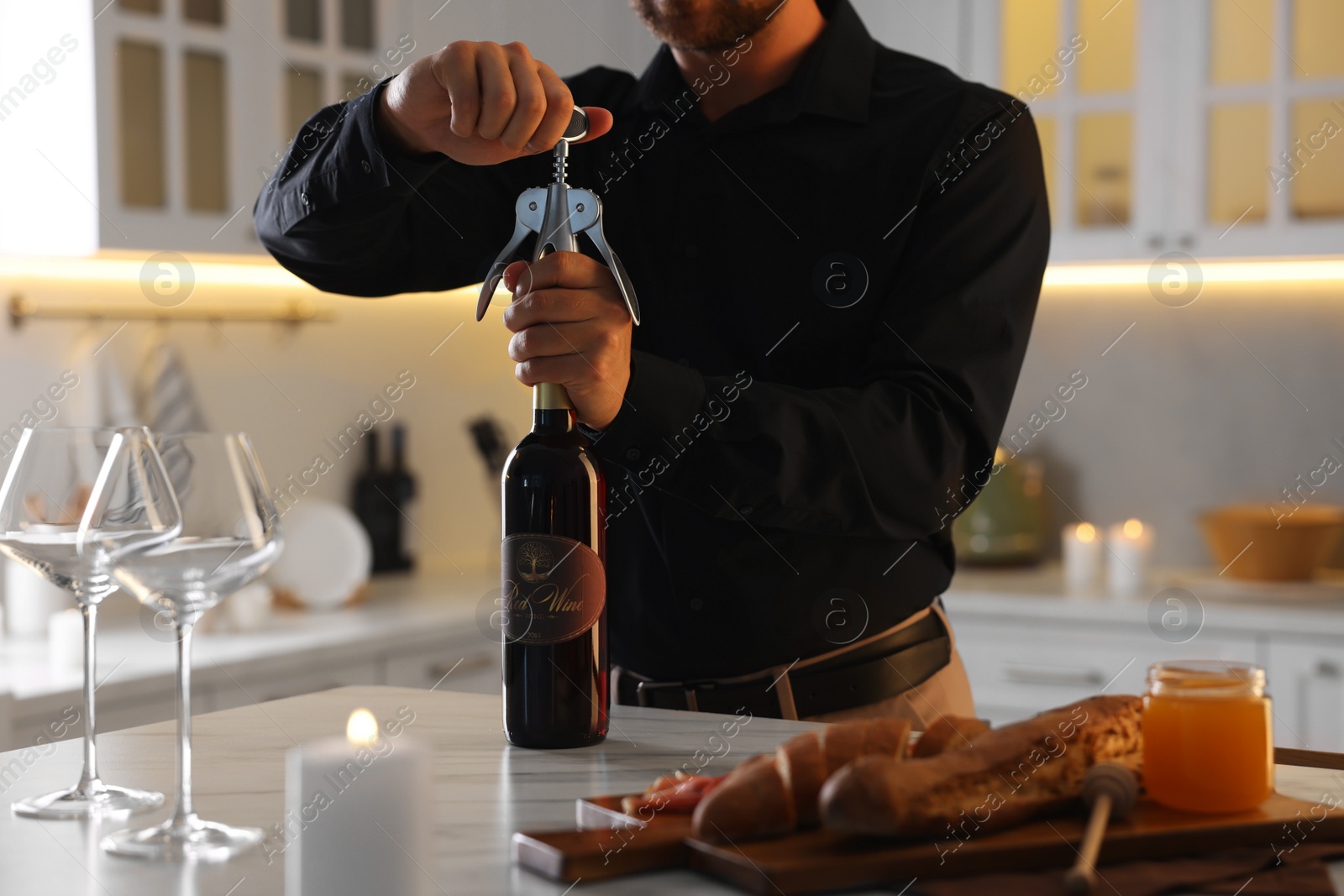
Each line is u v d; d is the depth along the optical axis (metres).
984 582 2.55
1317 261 2.44
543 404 0.83
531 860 0.59
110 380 2.24
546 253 0.85
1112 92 2.45
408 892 0.51
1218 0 2.38
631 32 2.71
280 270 2.40
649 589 1.12
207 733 0.90
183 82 2.06
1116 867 0.59
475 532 3.00
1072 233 2.48
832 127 1.17
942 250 1.10
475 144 0.89
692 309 1.21
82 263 2.18
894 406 0.99
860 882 0.57
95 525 0.67
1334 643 2.14
